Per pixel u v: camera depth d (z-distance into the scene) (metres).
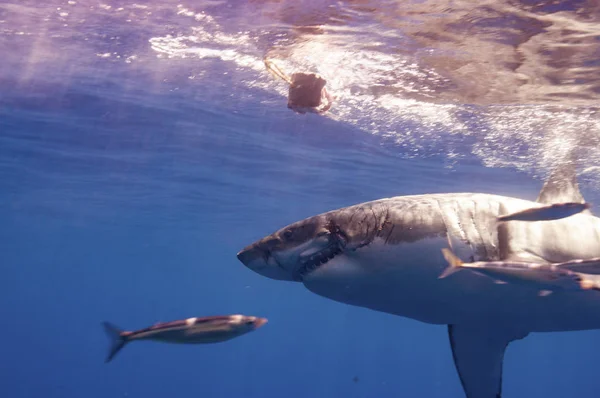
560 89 9.80
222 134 16.42
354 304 4.20
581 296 3.80
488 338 4.67
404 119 12.88
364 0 7.11
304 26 8.20
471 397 4.86
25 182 24.53
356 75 10.02
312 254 3.99
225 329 5.42
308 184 23.09
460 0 6.84
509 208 3.94
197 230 38.66
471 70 9.27
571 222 4.07
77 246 52.00
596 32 7.41
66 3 8.55
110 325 5.98
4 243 50.66
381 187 22.67
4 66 11.69
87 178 23.31
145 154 19.11
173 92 12.92
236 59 10.29
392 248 3.77
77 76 12.11
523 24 7.36
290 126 15.11
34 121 15.70
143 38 9.77
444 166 17.70
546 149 13.95
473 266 3.16
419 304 3.98
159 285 113.25
